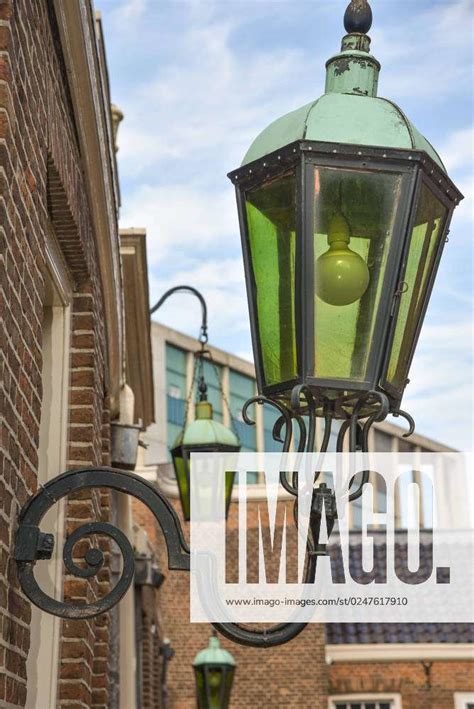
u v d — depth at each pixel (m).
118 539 3.35
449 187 3.35
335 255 3.13
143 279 11.27
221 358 43.78
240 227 3.33
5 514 3.21
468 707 21.19
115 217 7.00
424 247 3.31
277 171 3.23
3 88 3.26
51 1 4.43
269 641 3.17
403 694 21.33
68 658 5.39
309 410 3.13
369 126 3.27
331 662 21.58
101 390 6.59
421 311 3.32
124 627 11.94
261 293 3.27
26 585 3.30
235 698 21.73
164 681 19.81
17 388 3.50
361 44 3.50
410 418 3.26
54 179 4.77
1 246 3.16
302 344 3.11
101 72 5.78
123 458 7.92
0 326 3.16
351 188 3.18
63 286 5.61
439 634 21.33
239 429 43.59
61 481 3.39
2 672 3.17
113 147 7.06
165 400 41.78
